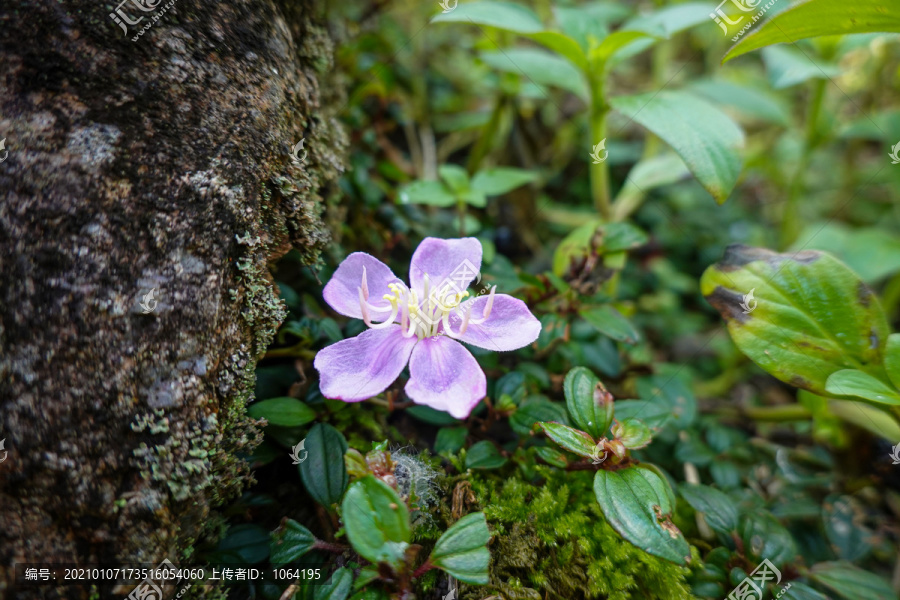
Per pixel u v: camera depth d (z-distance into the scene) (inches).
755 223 11.4
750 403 8.7
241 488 5.0
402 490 5.0
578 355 7.1
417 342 5.1
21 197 4.2
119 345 4.3
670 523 4.7
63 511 4.2
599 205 8.5
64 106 4.4
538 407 5.7
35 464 4.1
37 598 4.1
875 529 7.0
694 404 7.1
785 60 8.9
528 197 9.6
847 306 5.5
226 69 5.0
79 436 4.2
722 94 9.9
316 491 5.0
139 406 4.4
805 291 5.6
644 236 6.7
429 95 10.6
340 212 6.9
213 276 4.7
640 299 9.8
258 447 5.4
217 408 4.8
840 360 5.4
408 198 7.3
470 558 4.4
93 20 4.5
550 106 11.1
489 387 6.2
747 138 12.7
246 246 4.9
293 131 5.5
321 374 4.8
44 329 4.2
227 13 5.1
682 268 10.5
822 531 6.6
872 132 9.4
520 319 5.2
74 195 4.3
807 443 8.0
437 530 5.2
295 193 5.3
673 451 6.9
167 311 4.5
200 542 4.9
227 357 4.8
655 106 6.6
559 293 6.5
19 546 4.1
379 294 5.3
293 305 6.1
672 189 11.4
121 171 4.5
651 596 5.2
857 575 5.7
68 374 4.2
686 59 13.7
